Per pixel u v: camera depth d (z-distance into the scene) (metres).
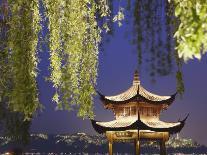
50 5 17.73
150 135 49.78
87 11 17.88
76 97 17.56
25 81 17.22
